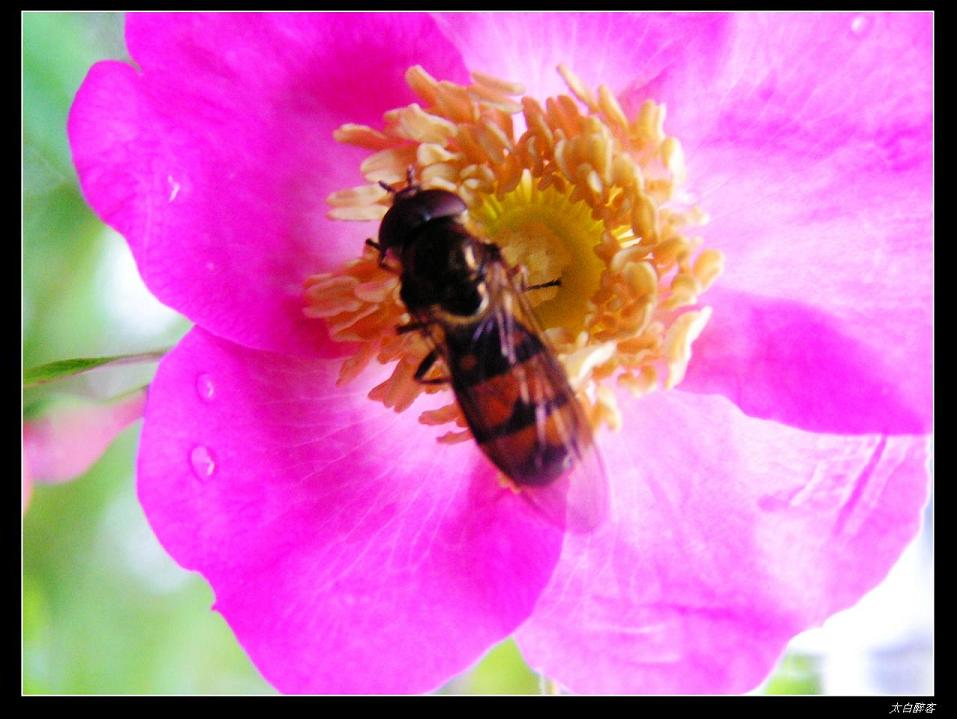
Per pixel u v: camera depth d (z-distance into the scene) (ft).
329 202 0.26
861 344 0.25
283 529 0.26
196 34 0.26
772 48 0.26
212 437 0.26
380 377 0.27
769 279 0.26
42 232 0.30
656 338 0.26
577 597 0.26
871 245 0.26
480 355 0.26
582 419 0.25
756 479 0.26
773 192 0.26
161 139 0.26
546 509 0.25
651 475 0.27
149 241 0.26
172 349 0.26
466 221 0.26
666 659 0.26
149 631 0.31
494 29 0.26
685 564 0.26
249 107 0.26
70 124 0.25
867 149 0.26
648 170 0.26
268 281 0.26
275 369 0.26
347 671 0.25
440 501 0.27
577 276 0.27
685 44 0.26
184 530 0.25
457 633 0.26
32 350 0.30
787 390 0.26
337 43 0.26
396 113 0.26
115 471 0.31
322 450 0.26
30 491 0.27
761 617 0.26
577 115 0.26
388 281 0.26
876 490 0.25
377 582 0.26
